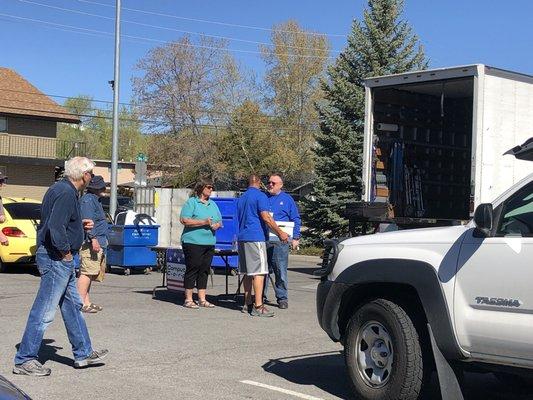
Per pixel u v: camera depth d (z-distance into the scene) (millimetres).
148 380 6496
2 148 36875
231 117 50344
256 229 10078
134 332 8734
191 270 10758
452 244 5352
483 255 5105
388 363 5648
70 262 6613
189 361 7297
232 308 10883
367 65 25422
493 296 5016
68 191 6453
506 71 10672
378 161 12680
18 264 16531
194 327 9164
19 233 15781
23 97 38250
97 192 9773
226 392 6137
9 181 37188
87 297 10109
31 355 6559
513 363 4973
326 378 6734
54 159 37469
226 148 48000
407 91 12883
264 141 48688
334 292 6094
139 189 19828
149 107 50719
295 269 19000
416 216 13211
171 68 50844
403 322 5512
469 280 5168
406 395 5465
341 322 6223
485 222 5020
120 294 12336
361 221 12344
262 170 47469
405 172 13055
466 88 12516
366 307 5824
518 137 10812
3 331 8578
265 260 10156
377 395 5645
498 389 6609
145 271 16609
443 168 13820
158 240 17203
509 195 5223
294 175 52312
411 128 13258
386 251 5781
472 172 10367
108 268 17047
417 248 5594
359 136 24531
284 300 11000
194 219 10648
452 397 5273
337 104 25266
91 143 79938
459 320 5207
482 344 5094
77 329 6832
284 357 7586
